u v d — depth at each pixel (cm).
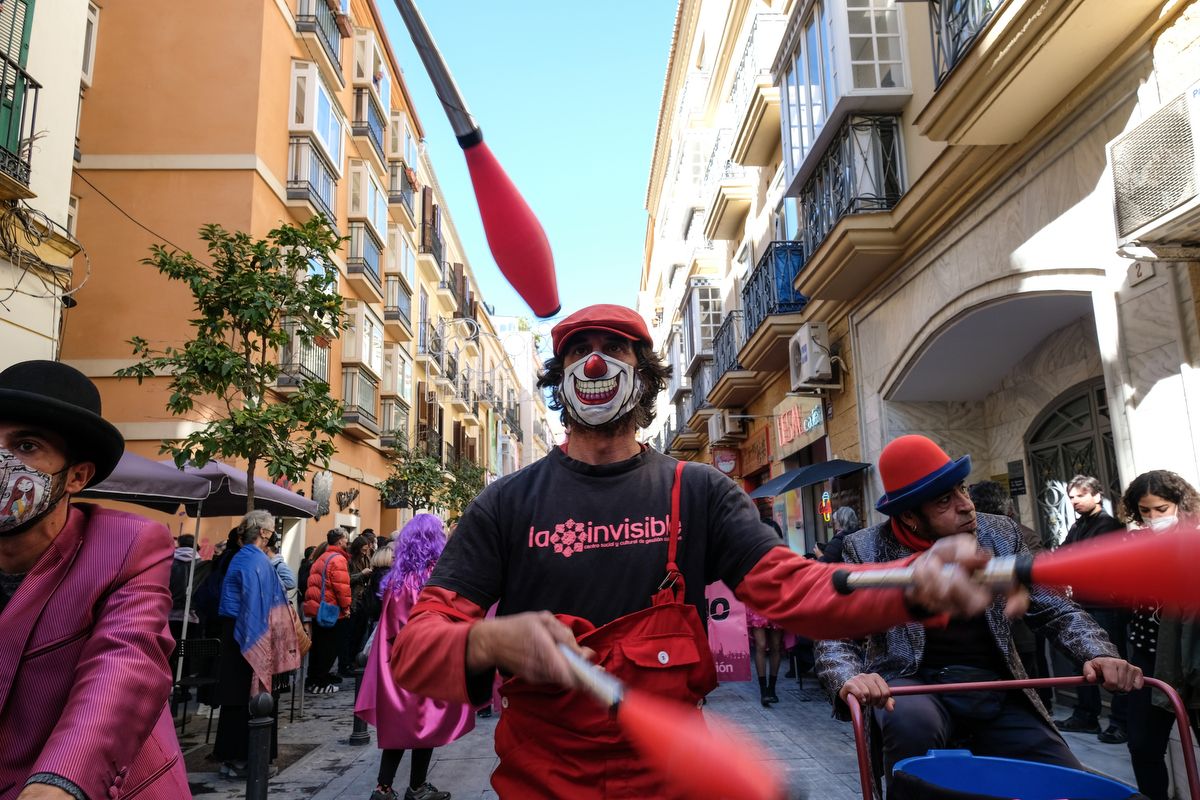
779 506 1583
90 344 1288
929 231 838
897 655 300
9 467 175
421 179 2903
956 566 120
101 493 723
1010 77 589
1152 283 532
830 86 955
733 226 1847
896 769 230
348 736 729
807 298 1213
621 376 189
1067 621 284
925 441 297
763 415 1672
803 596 152
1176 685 358
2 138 778
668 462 190
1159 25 513
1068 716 671
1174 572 83
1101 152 584
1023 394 873
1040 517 836
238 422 730
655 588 173
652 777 154
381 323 2162
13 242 796
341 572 982
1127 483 558
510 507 183
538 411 7450
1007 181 705
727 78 1870
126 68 1405
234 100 1409
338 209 1881
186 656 620
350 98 2016
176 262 772
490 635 132
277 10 1526
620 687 112
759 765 92
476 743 698
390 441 2228
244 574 591
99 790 152
